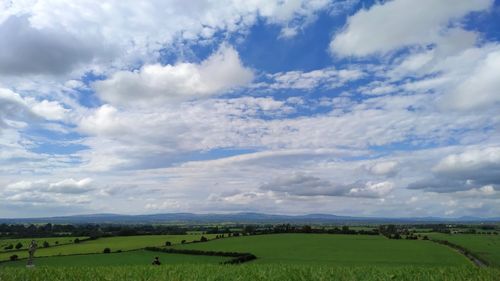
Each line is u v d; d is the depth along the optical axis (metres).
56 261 85.06
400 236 146.00
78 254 100.88
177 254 102.19
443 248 109.69
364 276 14.58
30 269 17.81
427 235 161.25
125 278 14.34
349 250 105.75
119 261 84.06
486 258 84.25
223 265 20.58
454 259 83.50
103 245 122.25
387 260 83.62
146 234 165.38
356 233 164.50
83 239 138.62
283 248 109.38
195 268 18.44
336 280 13.68
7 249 111.94
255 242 125.38
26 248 114.44
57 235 153.75
